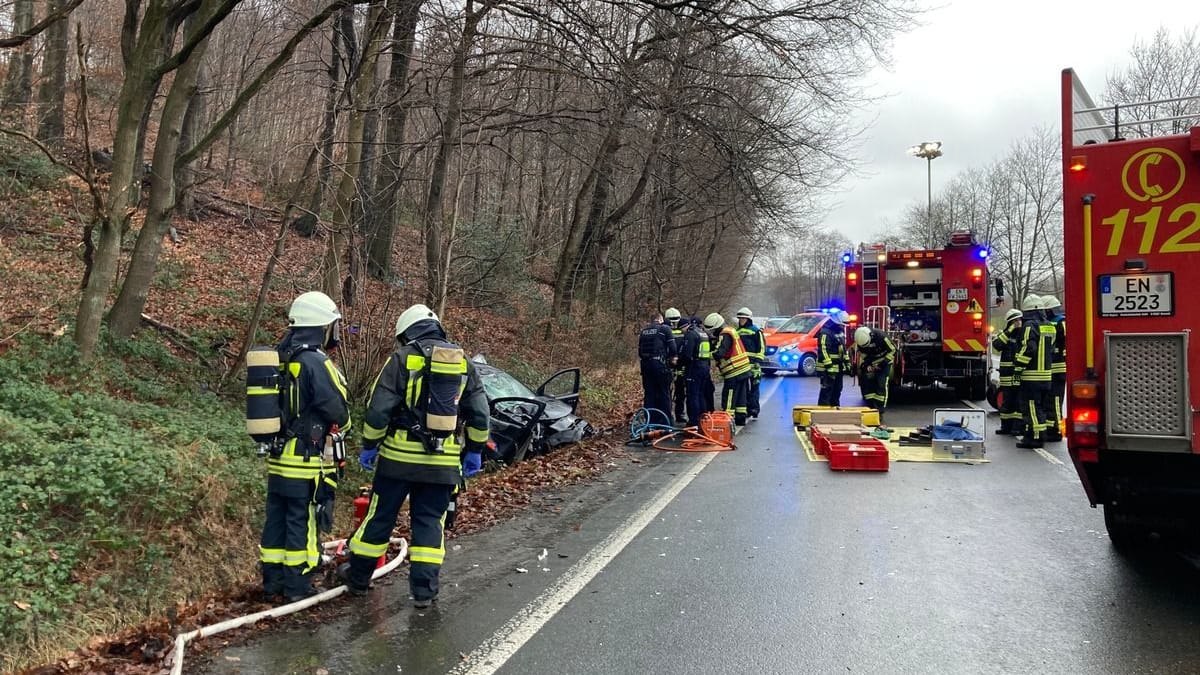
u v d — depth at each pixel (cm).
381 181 1372
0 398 616
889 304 1586
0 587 403
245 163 2347
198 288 1266
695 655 394
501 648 403
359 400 907
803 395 1745
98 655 394
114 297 1086
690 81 1444
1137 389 470
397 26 1127
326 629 430
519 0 1095
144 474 526
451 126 1173
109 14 2220
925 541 593
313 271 1234
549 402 1069
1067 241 494
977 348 1504
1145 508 502
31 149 1508
